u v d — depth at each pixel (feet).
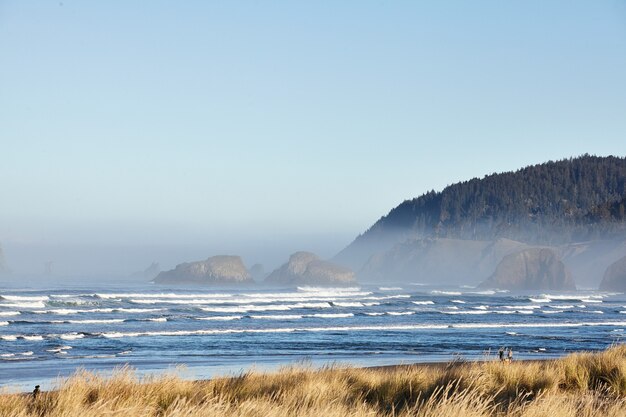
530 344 245.65
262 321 341.00
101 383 61.36
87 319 334.44
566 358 97.19
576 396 69.46
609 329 334.24
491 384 73.51
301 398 60.95
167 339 246.27
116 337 251.39
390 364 171.83
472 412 50.01
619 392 78.38
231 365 168.04
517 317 424.46
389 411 58.34
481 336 275.18
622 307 606.96
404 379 72.59
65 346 217.56
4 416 48.55
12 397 53.57
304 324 325.62
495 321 380.58
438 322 361.30
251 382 73.87
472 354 207.31
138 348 216.95
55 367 165.68
